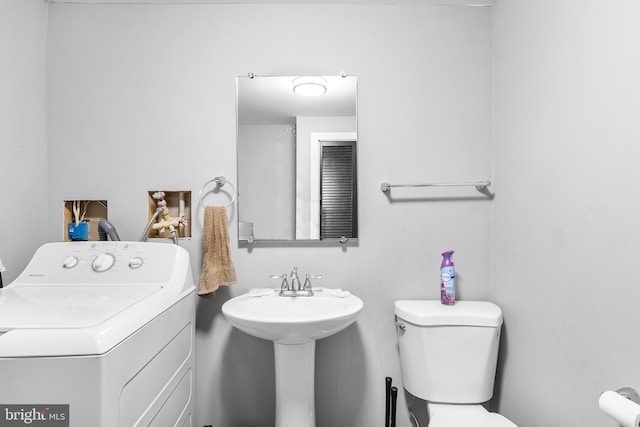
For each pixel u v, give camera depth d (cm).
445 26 170
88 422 80
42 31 164
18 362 79
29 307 100
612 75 100
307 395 147
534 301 136
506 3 156
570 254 117
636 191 92
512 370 150
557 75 123
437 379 146
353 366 170
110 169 168
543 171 131
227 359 168
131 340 93
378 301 170
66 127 167
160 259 141
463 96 170
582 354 111
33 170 159
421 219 170
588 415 109
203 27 169
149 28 168
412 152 170
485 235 170
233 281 160
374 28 170
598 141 105
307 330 127
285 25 170
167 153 169
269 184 169
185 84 169
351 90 170
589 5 108
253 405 169
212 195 169
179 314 132
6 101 145
